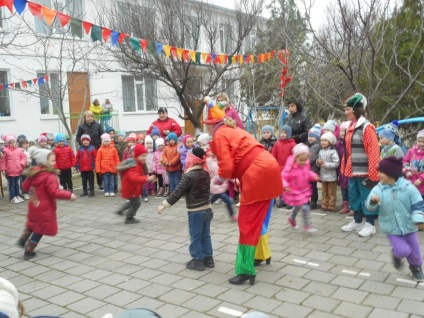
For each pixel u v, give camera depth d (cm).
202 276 439
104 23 1333
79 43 1449
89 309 371
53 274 461
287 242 541
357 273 432
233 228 618
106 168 911
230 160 401
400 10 963
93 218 722
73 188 1055
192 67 1341
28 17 1462
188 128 2153
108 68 1483
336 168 682
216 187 644
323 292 389
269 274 437
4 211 812
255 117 1417
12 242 594
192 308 365
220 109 438
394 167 403
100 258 508
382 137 598
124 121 1853
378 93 925
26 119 1566
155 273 452
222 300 379
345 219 648
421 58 931
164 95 1822
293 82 1267
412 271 409
